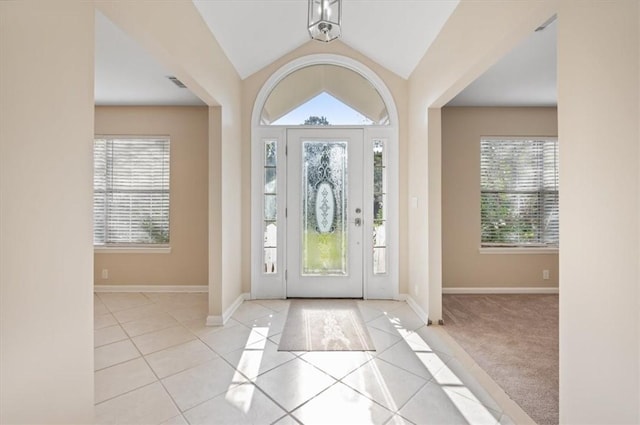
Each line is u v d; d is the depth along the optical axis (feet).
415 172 11.15
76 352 4.00
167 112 13.39
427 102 9.90
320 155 12.31
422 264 10.39
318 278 12.29
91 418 4.24
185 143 13.44
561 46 4.50
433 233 9.90
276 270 12.26
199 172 13.47
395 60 11.30
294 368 7.16
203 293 13.23
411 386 6.49
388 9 8.87
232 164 10.88
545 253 13.35
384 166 12.30
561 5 4.50
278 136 12.15
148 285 13.44
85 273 4.17
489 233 13.48
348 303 11.71
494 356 7.78
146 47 6.12
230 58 10.49
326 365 7.30
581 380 4.19
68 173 3.91
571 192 4.33
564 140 4.45
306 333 9.05
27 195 3.36
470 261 13.37
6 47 3.13
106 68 9.96
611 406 3.76
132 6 5.19
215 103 9.53
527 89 11.53
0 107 3.08
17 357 3.26
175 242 13.47
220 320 9.69
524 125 13.30
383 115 12.32
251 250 12.01
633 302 3.48
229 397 6.10
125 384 6.51
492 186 13.47
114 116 13.33
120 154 13.48
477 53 6.82
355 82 12.30
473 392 6.30
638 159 3.41
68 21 3.89
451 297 12.78
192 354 7.80
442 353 7.92
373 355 7.79
